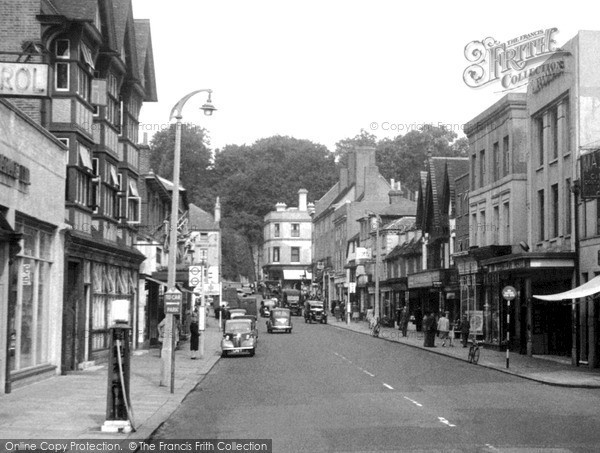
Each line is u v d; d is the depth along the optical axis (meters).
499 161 43.84
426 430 15.23
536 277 36.66
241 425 16.31
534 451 12.85
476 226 47.62
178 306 23.73
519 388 23.73
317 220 119.44
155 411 18.31
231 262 119.50
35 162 22.89
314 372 29.33
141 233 45.62
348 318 77.50
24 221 22.06
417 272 61.03
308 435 14.80
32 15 26.11
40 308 24.33
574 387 24.11
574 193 32.97
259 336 57.84
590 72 33.66
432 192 58.75
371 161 100.38
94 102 29.52
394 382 25.38
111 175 32.94
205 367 31.38
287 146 136.25
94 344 30.11
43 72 20.67
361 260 84.19
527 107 39.97
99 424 15.67
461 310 49.66
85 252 28.42
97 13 29.70
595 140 33.47
